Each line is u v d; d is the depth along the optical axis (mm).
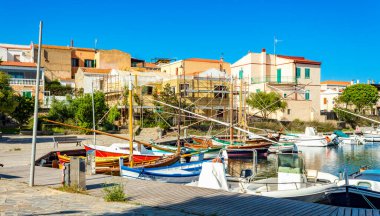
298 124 66062
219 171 16047
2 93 37156
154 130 51094
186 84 60125
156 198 12727
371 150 51344
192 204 11836
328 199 16812
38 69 15211
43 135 44938
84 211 10859
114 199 12391
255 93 65375
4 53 68688
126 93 54844
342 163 38688
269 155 45625
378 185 17875
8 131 46750
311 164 37906
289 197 16297
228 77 63688
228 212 10852
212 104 61094
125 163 25328
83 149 33312
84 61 78312
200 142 45812
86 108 48250
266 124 60688
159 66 81938
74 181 14320
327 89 94125
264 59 75250
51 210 10922
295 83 72125
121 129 50375
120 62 77938
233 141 44844
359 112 82125
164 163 26016
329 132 67250
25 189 14336
